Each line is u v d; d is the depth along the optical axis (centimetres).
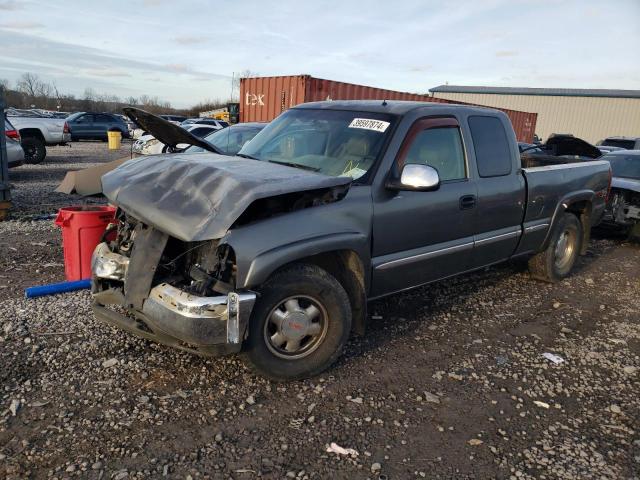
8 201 824
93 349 396
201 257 346
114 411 321
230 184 326
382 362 408
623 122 4741
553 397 372
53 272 573
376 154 405
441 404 354
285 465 284
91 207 543
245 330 325
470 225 478
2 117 816
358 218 379
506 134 526
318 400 349
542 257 618
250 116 1634
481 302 559
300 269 353
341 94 1554
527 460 299
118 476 267
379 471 283
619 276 705
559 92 4984
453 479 281
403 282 434
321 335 371
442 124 453
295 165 425
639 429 337
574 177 620
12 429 299
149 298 334
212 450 292
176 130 445
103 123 3038
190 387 354
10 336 408
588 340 477
